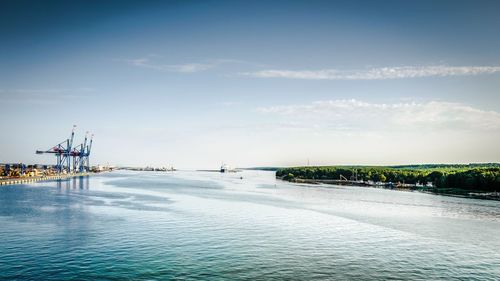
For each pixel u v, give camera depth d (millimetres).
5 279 43469
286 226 78125
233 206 111062
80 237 63938
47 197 128625
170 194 150625
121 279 44125
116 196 137000
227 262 51438
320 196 155125
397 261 53844
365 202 131125
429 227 80062
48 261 50312
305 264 51375
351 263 52375
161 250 56594
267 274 47000
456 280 46688
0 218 81500
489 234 73250
